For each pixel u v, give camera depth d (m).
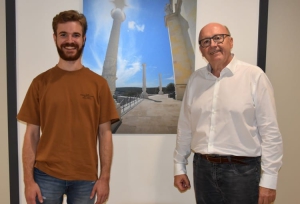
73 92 1.25
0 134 1.61
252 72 1.23
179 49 1.60
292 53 1.64
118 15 1.58
